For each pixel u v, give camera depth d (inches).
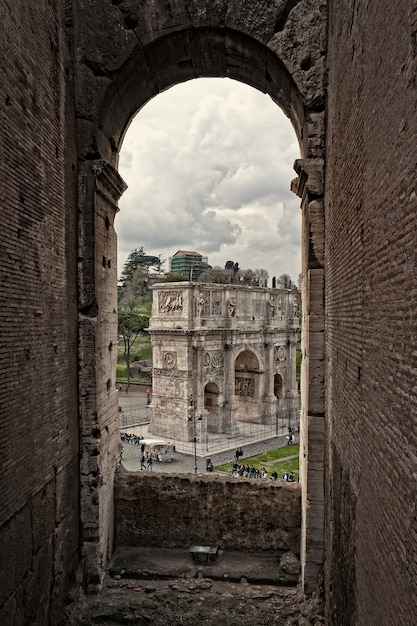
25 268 405.4
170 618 494.0
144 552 599.2
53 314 470.0
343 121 406.6
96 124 544.4
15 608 381.7
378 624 268.7
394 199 250.5
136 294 5364.2
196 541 604.1
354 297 355.6
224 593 524.7
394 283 250.5
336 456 430.9
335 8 462.9
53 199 471.5
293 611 500.7
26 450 404.5
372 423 295.1
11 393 378.0
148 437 1951.3
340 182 421.4
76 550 527.5
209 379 1956.2
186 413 1875.0
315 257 541.0
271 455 1775.3
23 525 397.4
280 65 545.6
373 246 297.6
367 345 312.0
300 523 580.7
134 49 546.0
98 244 558.3
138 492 611.2
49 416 456.8
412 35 219.8
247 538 595.2
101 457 550.9
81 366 541.6
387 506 257.6
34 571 418.6
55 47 487.5
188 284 1843.0
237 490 598.2
